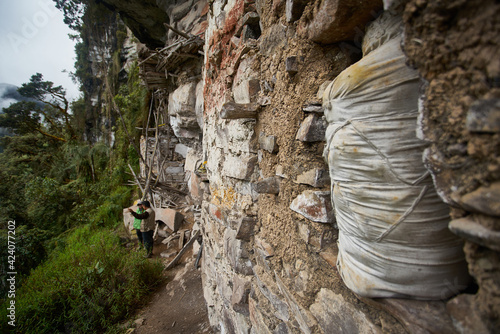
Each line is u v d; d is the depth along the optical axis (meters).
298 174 1.24
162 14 8.11
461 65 0.50
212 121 2.91
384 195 0.65
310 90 1.15
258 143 1.74
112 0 7.96
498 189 0.44
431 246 0.62
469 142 0.49
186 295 4.15
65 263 4.97
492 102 0.44
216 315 2.87
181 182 9.36
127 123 12.62
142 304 4.14
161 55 5.88
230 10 2.09
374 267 0.71
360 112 0.69
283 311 1.38
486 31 0.44
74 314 3.69
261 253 1.63
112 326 3.61
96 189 12.02
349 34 0.97
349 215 0.77
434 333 0.61
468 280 0.65
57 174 15.34
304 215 1.18
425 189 0.61
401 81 0.62
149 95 11.20
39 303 3.81
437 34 0.52
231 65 2.04
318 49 1.11
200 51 4.98
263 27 1.57
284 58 1.34
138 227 5.70
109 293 4.01
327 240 1.10
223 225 2.44
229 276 2.21
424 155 0.57
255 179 1.80
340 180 0.78
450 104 0.52
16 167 15.82
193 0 6.13
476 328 0.51
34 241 7.68
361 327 0.85
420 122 0.58
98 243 5.66
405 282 0.66
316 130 1.10
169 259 5.59
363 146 0.69
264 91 1.59
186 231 6.51
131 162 12.34
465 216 0.54
